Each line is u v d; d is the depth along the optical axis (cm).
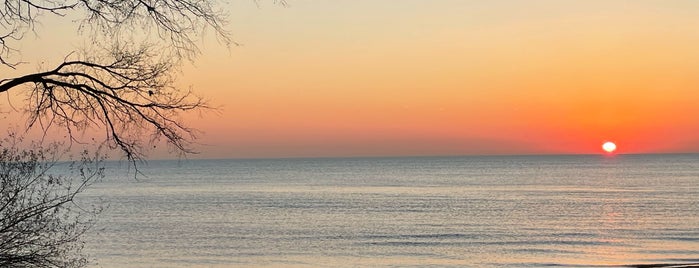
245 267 4369
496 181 15662
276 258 4734
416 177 18562
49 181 1042
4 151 992
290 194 11625
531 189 12356
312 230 6384
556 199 9831
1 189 995
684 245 5053
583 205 8775
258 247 5291
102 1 869
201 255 4916
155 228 6600
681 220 6825
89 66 920
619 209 8131
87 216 6812
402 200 9975
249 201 10106
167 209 8825
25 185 1020
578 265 4128
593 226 6425
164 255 4912
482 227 6481
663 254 4578
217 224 6975
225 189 13375
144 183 16262
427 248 5106
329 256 4788
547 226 6494
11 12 862
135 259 4725
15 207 1020
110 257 4809
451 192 11706
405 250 5019
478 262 4400
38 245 1077
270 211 8444
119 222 7169
